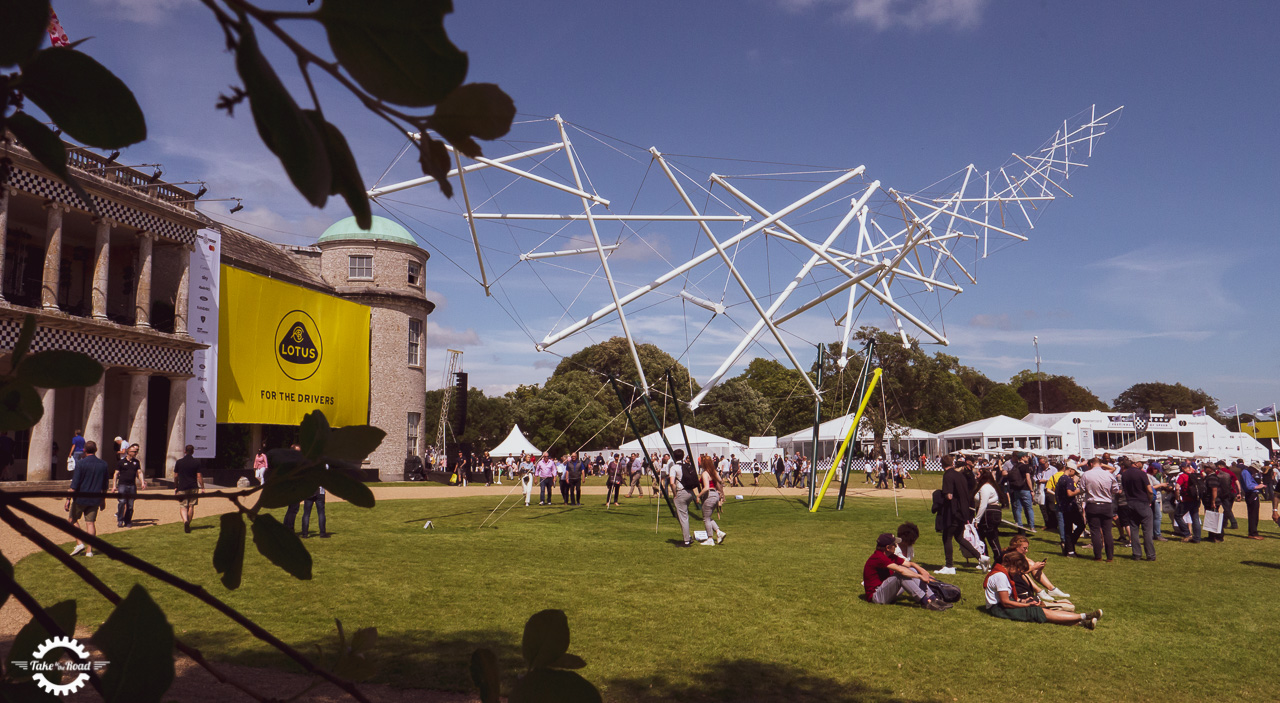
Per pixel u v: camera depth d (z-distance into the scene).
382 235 36.31
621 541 14.34
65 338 20.83
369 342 35.06
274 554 0.63
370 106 0.42
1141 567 11.92
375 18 0.38
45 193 19.88
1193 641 7.24
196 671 5.43
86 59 0.52
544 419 63.66
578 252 22.12
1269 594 9.62
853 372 54.97
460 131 0.45
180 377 24.98
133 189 23.53
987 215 27.06
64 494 0.62
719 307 22.22
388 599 8.27
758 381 80.44
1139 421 51.41
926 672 6.09
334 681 0.77
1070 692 5.66
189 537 12.74
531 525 17.31
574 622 7.46
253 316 28.05
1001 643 7.04
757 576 10.36
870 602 8.72
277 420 28.83
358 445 0.66
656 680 5.71
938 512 11.16
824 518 19.94
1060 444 50.81
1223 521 15.85
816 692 5.54
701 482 14.05
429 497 26.55
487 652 0.67
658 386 66.69
